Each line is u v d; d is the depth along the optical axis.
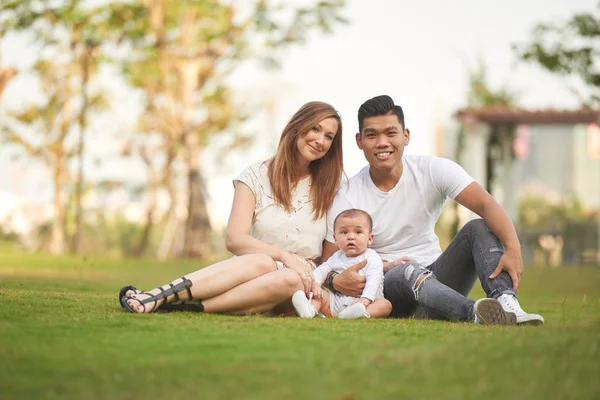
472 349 2.39
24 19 19.00
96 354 2.29
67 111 23.11
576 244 18.89
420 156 4.17
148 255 25.67
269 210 4.07
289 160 4.07
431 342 2.62
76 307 3.56
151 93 22.34
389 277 3.90
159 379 1.98
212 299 3.57
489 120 18.52
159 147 22.75
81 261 11.20
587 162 31.28
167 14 20.34
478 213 3.90
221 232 23.12
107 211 25.31
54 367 2.10
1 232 23.95
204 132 21.69
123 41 20.48
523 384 1.95
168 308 3.55
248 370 2.08
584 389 1.90
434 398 1.82
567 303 5.78
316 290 3.82
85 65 20.64
